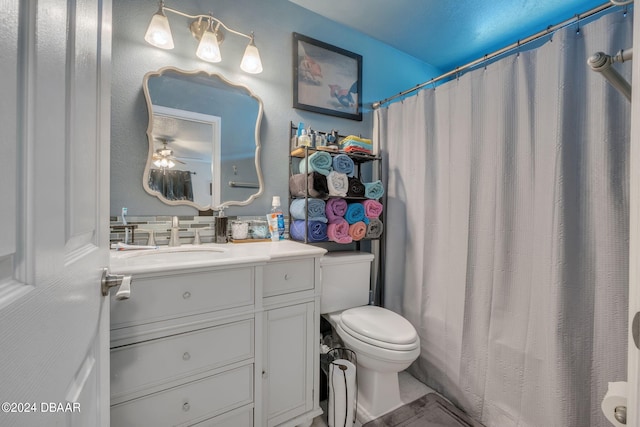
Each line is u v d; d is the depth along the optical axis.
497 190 1.32
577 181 1.08
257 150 1.55
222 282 0.99
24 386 0.28
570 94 1.09
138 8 1.26
